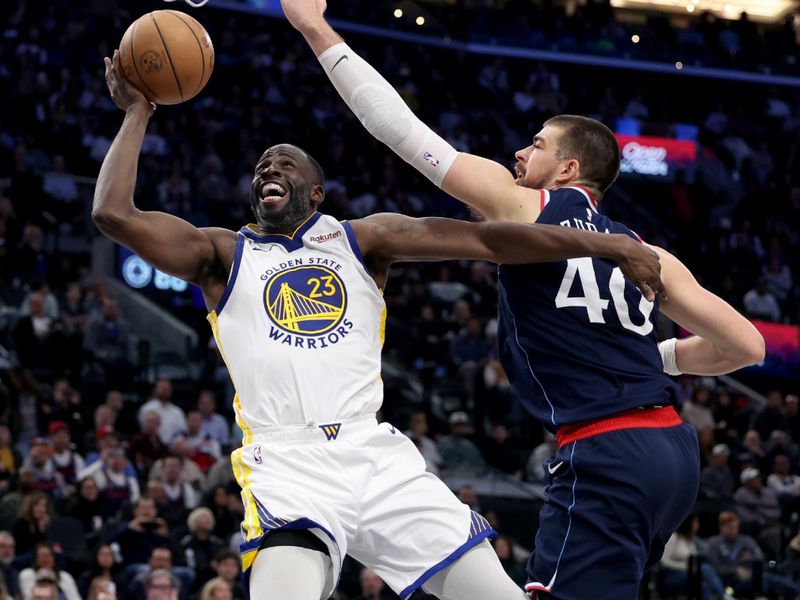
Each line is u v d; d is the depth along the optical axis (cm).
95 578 862
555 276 349
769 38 2708
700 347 383
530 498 1140
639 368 347
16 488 1003
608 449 338
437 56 2556
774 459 1348
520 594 339
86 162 1908
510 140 2436
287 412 340
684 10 2816
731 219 2397
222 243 354
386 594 956
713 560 1020
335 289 349
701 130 2522
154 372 1449
